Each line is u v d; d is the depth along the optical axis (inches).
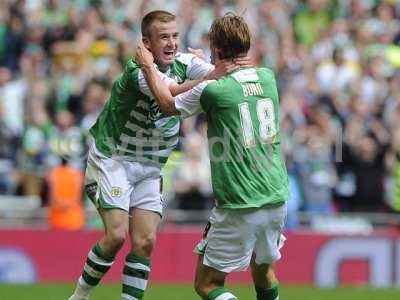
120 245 1038.4
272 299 1037.8
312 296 1529.3
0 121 1968.5
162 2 2331.4
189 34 2218.3
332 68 2176.4
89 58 2183.8
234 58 982.4
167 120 1048.8
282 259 1748.3
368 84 2150.6
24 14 2292.1
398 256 1752.0
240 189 965.2
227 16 986.7
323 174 1879.9
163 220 1765.5
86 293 1067.3
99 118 1068.5
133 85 1015.0
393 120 2032.5
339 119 2044.8
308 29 2351.1
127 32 2261.3
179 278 1723.7
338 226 1814.7
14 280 1710.1
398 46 2329.0
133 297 1039.0
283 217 989.2
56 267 1716.3
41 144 1905.8
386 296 1542.8
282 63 2180.1
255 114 973.8
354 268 1752.0
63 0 2340.1
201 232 1733.5
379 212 1908.2
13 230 1716.3
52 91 2063.2
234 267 986.1
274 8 2349.9
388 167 1921.8
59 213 1749.5
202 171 1808.6
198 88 972.6
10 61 2234.3
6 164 1898.4
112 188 1039.6
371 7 2406.5
